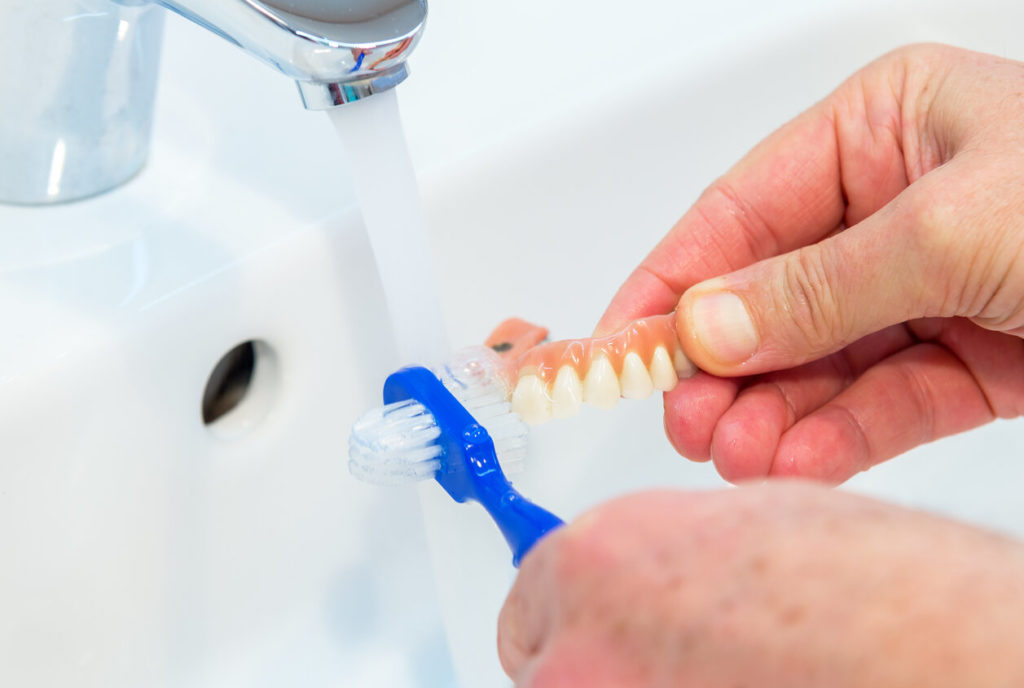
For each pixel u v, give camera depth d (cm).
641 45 56
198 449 46
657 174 56
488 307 53
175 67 56
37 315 41
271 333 46
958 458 63
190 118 52
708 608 18
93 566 43
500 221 51
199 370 44
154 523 45
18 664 43
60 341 40
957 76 45
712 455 48
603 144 53
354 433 36
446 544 50
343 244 46
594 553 20
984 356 50
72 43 41
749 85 57
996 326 42
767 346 43
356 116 37
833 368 52
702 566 18
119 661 46
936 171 39
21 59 41
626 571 19
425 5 34
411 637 56
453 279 51
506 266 53
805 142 50
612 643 19
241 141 51
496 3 60
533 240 53
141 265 43
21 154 45
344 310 47
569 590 20
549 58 56
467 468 35
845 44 59
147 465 43
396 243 40
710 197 51
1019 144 39
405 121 52
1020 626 15
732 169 51
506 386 43
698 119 56
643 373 43
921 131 47
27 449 39
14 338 40
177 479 45
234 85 55
